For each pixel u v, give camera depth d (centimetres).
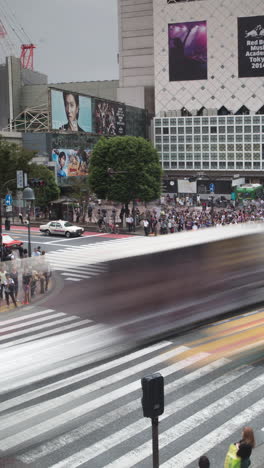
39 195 6278
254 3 10600
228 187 8781
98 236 4816
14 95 11556
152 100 12369
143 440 911
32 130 9475
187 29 11131
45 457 827
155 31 11406
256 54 10750
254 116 10288
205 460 794
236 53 10888
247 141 10388
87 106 8494
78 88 13262
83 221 5969
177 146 10919
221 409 1109
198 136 10731
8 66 11438
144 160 6256
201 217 5375
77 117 8231
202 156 10756
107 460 853
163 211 5972
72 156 8088
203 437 1039
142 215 6031
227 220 4950
